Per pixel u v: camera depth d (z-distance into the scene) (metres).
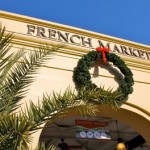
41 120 5.69
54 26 11.12
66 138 14.72
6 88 6.55
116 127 14.66
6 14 10.51
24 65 7.10
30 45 10.32
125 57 12.19
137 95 11.77
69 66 10.80
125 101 11.32
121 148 12.63
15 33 10.25
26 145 4.79
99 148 16.91
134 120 11.74
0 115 5.16
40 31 10.76
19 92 6.75
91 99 6.39
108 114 11.58
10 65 6.82
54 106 5.88
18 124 4.78
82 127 12.46
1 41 6.41
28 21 10.73
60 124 13.81
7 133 4.87
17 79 6.82
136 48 12.71
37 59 7.30
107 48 11.56
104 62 11.56
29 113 5.71
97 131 12.60
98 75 11.30
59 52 10.88
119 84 11.49
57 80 10.37
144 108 11.60
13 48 9.96
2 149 5.01
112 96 6.63
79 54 11.18
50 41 10.75
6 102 6.30
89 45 11.57
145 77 12.34
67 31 11.35
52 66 10.51
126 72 11.46
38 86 9.92
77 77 10.54
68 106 6.04
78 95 6.23
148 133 11.83
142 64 12.50
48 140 14.98
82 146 16.27
